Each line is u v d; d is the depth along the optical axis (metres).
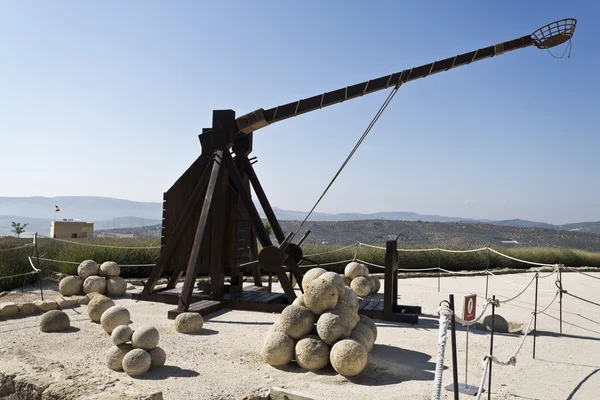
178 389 4.59
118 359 5.20
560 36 7.54
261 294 9.73
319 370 5.25
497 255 19.09
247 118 8.98
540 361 5.86
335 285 5.72
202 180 9.32
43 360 5.26
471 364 5.64
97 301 7.68
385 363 5.59
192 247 9.45
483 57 8.08
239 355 5.86
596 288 13.45
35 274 10.89
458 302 10.30
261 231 9.14
